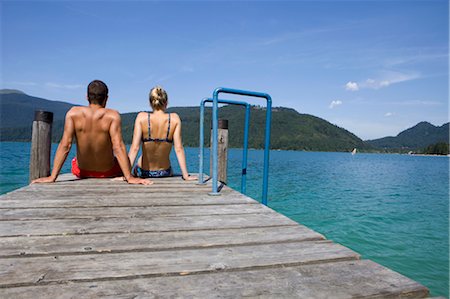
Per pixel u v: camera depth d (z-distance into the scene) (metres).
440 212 9.89
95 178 4.49
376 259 5.57
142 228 2.13
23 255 1.61
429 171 35.78
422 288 1.32
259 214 2.60
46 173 4.61
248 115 4.92
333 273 1.47
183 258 1.62
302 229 2.18
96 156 4.27
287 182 16.97
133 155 4.37
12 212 2.50
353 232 7.18
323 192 13.67
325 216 8.77
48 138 4.63
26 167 18.83
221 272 1.46
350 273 1.47
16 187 11.34
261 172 22.73
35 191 3.42
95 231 2.04
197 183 4.28
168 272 1.43
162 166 4.84
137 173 4.84
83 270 1.44
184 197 3.27
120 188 3.71
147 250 1.75
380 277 1.42
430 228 7.75
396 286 1.33
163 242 1.86
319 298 1.22
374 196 13.10
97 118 3.99
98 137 4.09
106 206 2.77
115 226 2.16
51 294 1.21
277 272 1.47
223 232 2.09
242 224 2.29
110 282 1.33
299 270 1.50
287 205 10.29
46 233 1.97
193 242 1.87
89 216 2.42
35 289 1.25
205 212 2.65
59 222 2.24
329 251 1.75
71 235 1.96
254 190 13.12
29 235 1.93
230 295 1.24
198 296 1.22
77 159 4.38
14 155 32.44
